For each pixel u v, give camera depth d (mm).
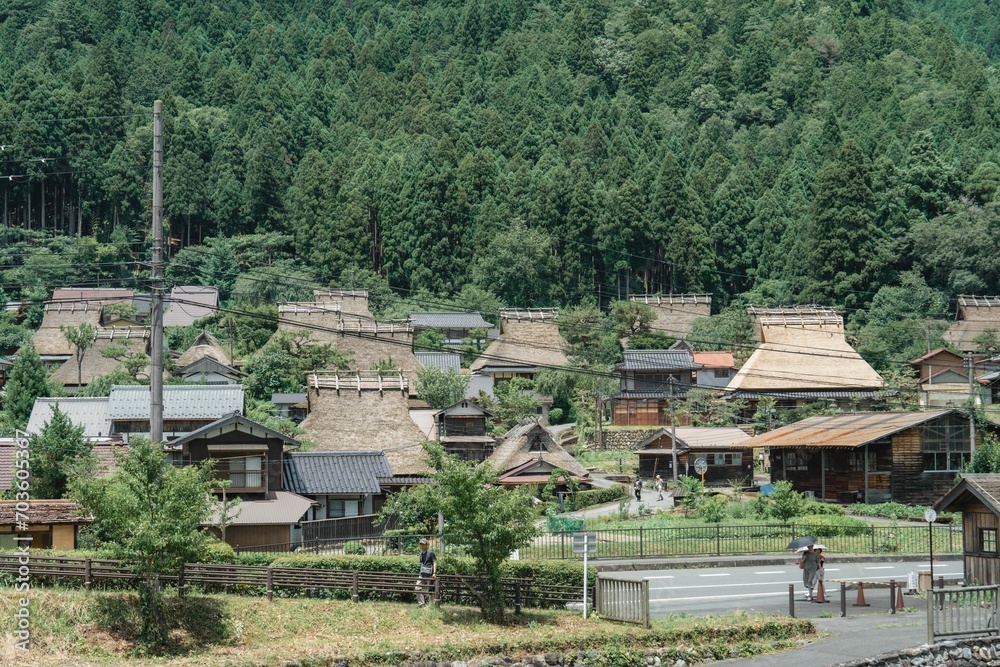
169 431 56562
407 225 113875
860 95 152375
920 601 32188
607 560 39812
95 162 125062
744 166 125875
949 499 30266
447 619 28812
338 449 56875
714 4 197125
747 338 89125
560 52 173125
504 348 86875
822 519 47281
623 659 26141
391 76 164125
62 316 94250
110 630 25953
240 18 190625
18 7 179625
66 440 39938
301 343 79688
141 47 173500
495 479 30094
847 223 106625
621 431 74250
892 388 75000
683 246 112438
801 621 28328
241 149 131625
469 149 128250
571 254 111875
